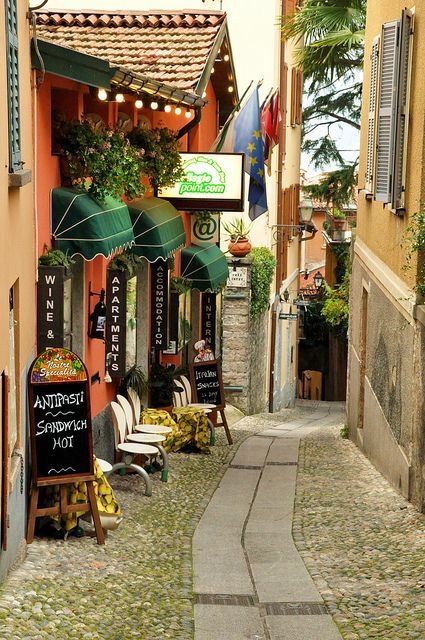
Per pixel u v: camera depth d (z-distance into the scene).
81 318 11.08
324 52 21.72
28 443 8.76
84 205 10.02
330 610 7.29
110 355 12.12
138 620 6.94
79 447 8.72
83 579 7.72
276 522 10.38
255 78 24.17
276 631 6.83
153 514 10.55
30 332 8.83
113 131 11.16
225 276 18.81
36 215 9.23
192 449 14.81
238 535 9.84
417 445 10.42
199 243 18.80
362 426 15.92
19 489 7.93
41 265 9.39
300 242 36.22
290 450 15.58
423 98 10.77
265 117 18.56
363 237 16.17
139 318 14.84
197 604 7.45
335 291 26.03
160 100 13.19
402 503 10.71
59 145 10.25
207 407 15.74
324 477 12.95
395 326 12.00
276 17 22.69
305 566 8.59
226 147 16.72
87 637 6.38
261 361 25.02
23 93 8.48
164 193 15.17
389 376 12.38
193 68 15.05
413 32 11.38
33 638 6.11
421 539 9.07
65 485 8.67
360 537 9.46
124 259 12.57
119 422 11.97
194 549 9.23
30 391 8.53
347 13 20.95
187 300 18.78
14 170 7.51
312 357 40.72
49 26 17.12
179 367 16.84
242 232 22.23
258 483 12.62
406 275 11.42
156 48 15.91
